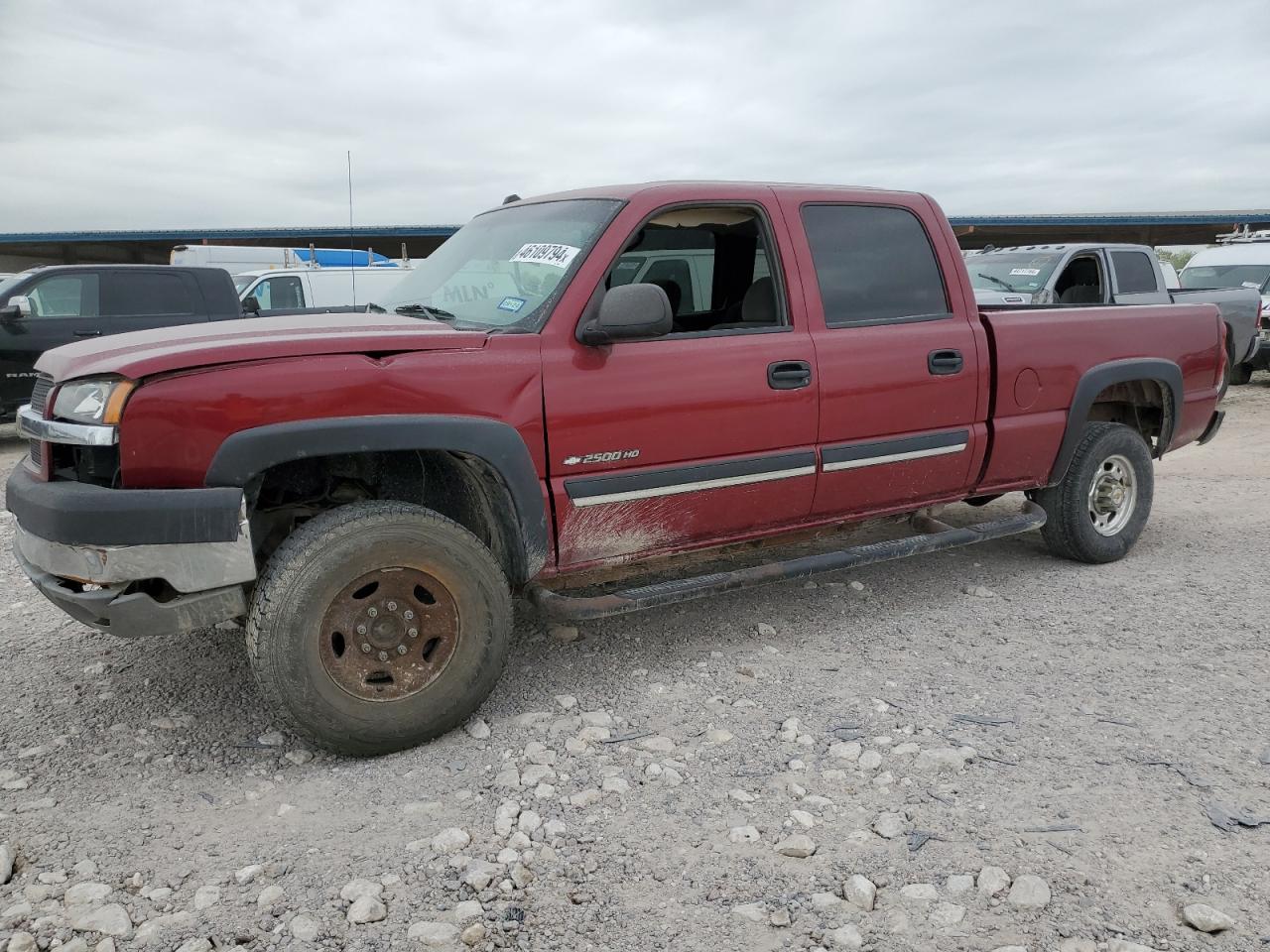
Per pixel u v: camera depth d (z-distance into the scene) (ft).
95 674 12.76
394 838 8.95
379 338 10.41
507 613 11.09
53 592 9.80
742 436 12.66
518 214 13.75
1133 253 38.42
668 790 9.77
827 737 10.88
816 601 15.55
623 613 12.01
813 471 13.34
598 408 11.56
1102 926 7.64
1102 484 17.25
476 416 10.78
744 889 8.18
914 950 7.42
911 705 11.69
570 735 10.99
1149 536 19.61
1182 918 7.71
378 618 10.36
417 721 10.54
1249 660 12.94
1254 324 42.68
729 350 12.48
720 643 13.83
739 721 11.32
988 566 17.46
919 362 14.11
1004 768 10.13
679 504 12.42
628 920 7.79
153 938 7.54
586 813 9.36
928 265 14.67
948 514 21.38
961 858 8.55
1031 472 15.98
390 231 137.28
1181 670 12.65
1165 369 17.28
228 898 8.04
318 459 11.62
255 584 10.50
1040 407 15.66
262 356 9.84
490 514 11.53
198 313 35.63
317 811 9.46
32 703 11.93
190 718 11.49
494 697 12.07
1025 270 37.37
